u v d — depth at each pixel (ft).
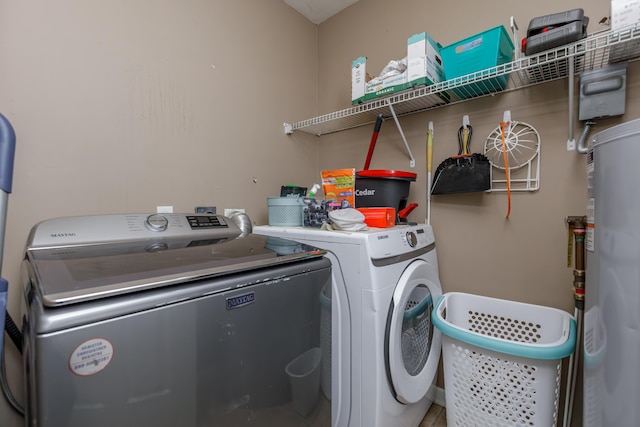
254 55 6.13
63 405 1.71
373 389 3.64
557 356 3.33
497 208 5.00
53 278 2.08
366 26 6.72
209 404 2.35
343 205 4.70
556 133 4.48
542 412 3.47
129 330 1.95
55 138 3.73
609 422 2.56
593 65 4.10
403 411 4.23
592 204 2.89
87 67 3.97
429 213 5.73
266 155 6.34
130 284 2.03
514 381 3.60
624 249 2.43
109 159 4.16
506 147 4.86
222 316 2.42
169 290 2.16
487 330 4.81
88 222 3.50
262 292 2.72
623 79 3.92
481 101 5.16
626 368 2.40
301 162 7.17
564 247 4.42
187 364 2.22
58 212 3.75
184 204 4.97
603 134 2.69
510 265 4.87
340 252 3.93
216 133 5.44
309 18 7.48
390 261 3.99
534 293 4.66
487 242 5.10
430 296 4.82
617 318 2.49
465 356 3.93
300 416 3.16
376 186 5.16
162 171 4.70
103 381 1.85
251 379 2.65
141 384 1.99
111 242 3.45
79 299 1.81
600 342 2.69
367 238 3.74
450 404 4.11
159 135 4.67
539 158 4.61
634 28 3.17
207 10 5.32
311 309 3.25
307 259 3.29
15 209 3.46
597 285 2.76
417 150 5.95
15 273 3.44
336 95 7.27
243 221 5.04
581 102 4.17
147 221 3.92
